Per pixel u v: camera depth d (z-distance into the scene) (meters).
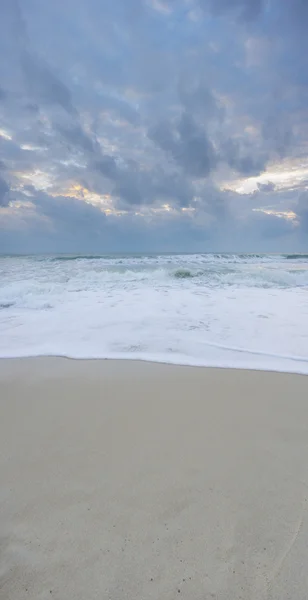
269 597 1.01
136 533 1.26
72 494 1.47
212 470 1.63
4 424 2.12
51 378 2.91
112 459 1.73
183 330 4.31
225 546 1.20
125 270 12.11
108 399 2.48
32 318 4.98
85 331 4.30
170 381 2.82
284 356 3.41
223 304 5.95
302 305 5.86
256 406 2.34
